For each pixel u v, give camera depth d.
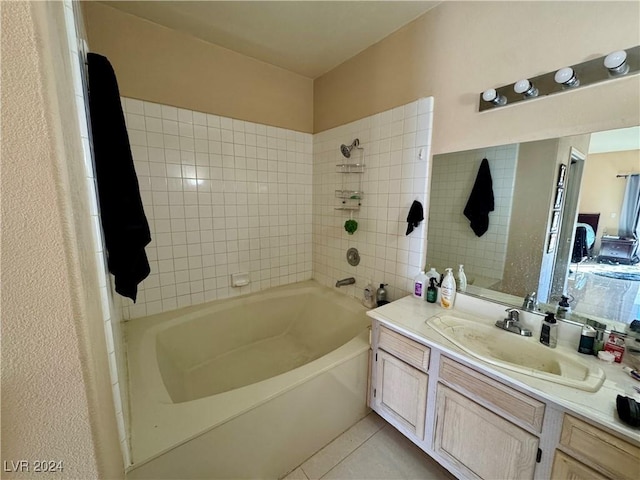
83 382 0.48
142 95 1.70
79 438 0.49
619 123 1.00
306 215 2.62
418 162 1.68
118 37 1.59
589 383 0.89
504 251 1.37
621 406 0.76
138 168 1.74
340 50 1.99
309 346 2.28
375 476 1.33
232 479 1.13
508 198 1.33
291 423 1.30
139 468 0.90
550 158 1.18
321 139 2.45
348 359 1.50
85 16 1.43
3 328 0.41
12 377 0.43
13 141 0.39
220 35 1.81
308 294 2.49
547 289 1.24
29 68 0.38
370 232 2.08
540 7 1.14
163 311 1.95
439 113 1.56
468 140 1.44
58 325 0.45
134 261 1.02
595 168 1.06
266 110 2.23
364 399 1.66
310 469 1.36
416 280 1.72
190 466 1.01
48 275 0.43
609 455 0.77
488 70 1.33
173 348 1.84
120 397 0.86
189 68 1.84
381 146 1.91
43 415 0.46
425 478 1.31
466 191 1.49
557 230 1.19
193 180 1.95
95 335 0.57
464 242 1.52
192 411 1.11
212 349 2.06
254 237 2.31
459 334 1.32
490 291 1.44
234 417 1.10
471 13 1.37
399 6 1.52
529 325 1.28
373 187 2.01
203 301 2.11
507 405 0.99
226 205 2.12
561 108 1.13
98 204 0.88
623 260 1.02
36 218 0.41
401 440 1.53
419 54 1.62
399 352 1.40
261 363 2.06
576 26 1.06
